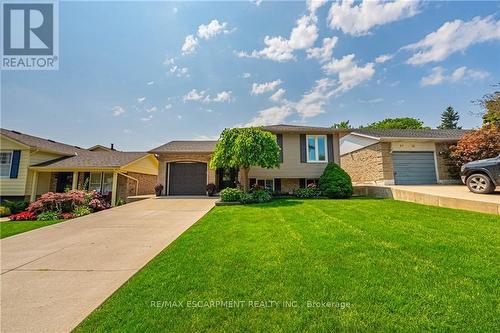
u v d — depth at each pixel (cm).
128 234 628
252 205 1006
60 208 1084
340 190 1160
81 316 262
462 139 1264
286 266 362
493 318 227
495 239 446
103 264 417
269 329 224
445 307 246
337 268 349
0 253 487
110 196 1483
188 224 730
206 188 1472
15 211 1252
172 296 288
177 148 1582
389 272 330
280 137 1397
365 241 464
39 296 307
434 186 1180
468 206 730
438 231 509
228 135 1164
